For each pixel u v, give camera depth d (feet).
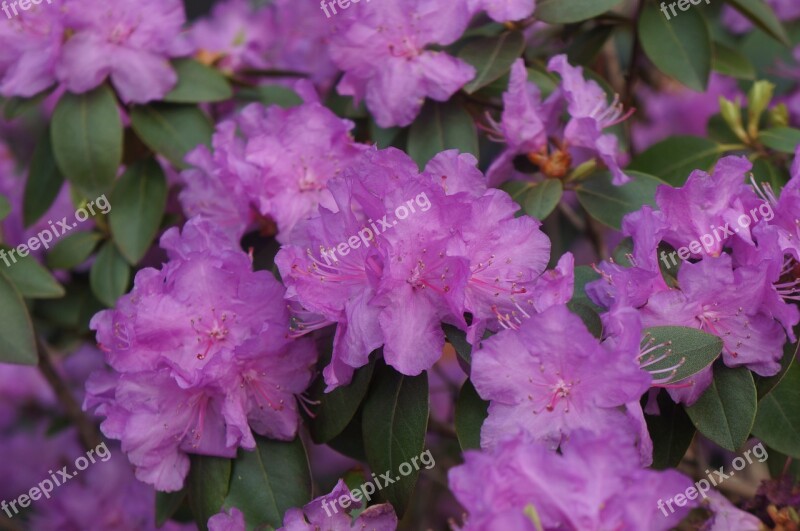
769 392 1.53
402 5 1.64
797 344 1.51
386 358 1.44
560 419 1.40
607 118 1.75
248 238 1.70
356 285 1.48
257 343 1.50
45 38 1.78
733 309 1.47
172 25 1.78
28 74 1.77
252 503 1.55
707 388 1.49
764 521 1.53
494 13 1.65
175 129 1.81
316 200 1.65
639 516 1.31
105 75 1.77
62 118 1.77
